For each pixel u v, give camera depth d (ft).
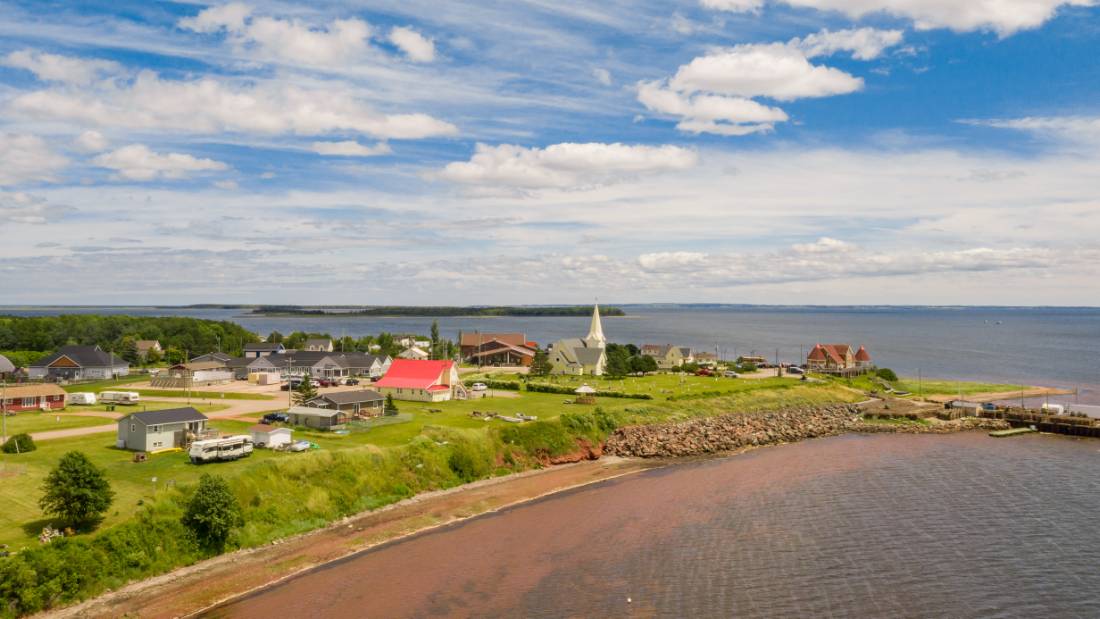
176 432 273.33
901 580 188.75
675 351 654.53
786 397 489.67
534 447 324.19
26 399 357.61
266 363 539.29
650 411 400.06
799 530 229.66
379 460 267.18
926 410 472.85
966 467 321.11
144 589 179.11
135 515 195.93
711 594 180.55
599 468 319.88
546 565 201.05
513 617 168.45
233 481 224.33
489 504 259.60
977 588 183.93
